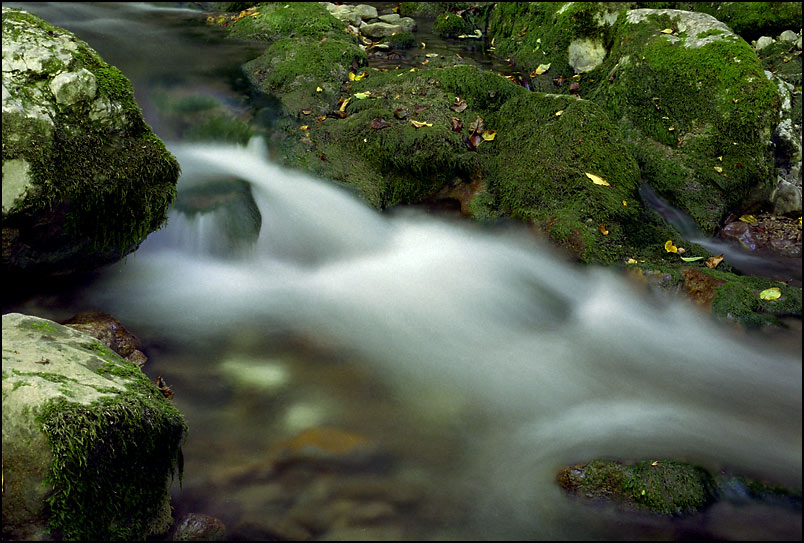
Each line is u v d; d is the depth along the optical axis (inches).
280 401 138.6
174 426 108.7
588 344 165.9
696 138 228.7
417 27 380.2
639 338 167.2
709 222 213.6
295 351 156.6
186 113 237.5
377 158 215.6
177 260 187.2
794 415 139.6
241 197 197.0
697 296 170.6
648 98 242.7
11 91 138.1
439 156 212.1
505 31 346.0
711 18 257.9
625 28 277.6
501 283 188.5
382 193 212.5
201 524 105.0
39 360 102.7
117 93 154.3
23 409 91.0
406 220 215.9
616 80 256.7
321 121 231.0
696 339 164.7
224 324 165.3
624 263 181.5
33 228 141.9
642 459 122.7
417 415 137.8
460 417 138.1
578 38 297.1
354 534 107.7
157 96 242.8
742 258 205.5
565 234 187.0
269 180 213.8
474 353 161.5
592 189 194.9
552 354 162.1
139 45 296.4
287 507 112.3
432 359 158.1
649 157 231.9
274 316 170.9
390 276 193.0
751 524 111.2
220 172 211.5
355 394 142.9
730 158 223.8
